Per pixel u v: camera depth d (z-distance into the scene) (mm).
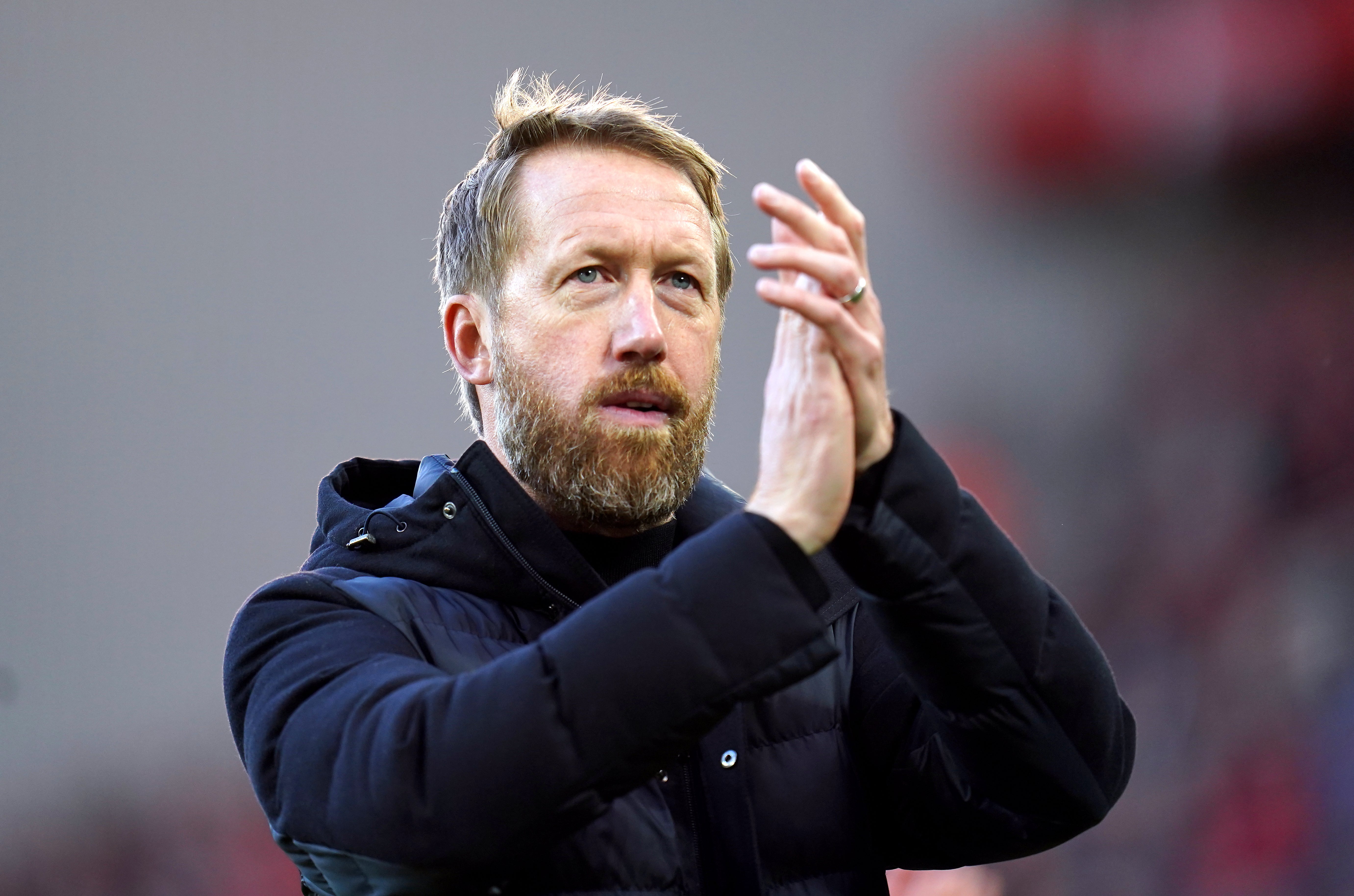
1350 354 20516
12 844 19156
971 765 4633
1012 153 24078
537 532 4969
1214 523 20031
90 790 20203
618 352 4930
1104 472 21781
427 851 3855
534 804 3779
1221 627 18656
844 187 25844
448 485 5109
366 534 5172
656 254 5047
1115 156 23078
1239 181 22188
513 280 5176
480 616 4930
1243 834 16281
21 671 22531
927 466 4266
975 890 8117
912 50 25391
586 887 4496
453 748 3832
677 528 5457
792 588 3934
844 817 5012
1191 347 21891
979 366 24016
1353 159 21266
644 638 3836
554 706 3807
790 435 4094
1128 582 20266
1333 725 16750
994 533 4441
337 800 4055
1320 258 21484
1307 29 21422
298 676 4480
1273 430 20469
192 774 20438
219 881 18344
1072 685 4516
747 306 24766
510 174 5277
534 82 5961
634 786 3896
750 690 3855
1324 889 15719
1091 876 16250
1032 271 24016
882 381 4164
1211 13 22047
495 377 5250
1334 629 17781
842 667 5266
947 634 4320
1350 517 18891
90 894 18594
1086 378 22875
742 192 26250
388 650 4555
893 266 25000
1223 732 17328
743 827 4723
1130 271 22844
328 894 4598
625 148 5273
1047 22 23734
